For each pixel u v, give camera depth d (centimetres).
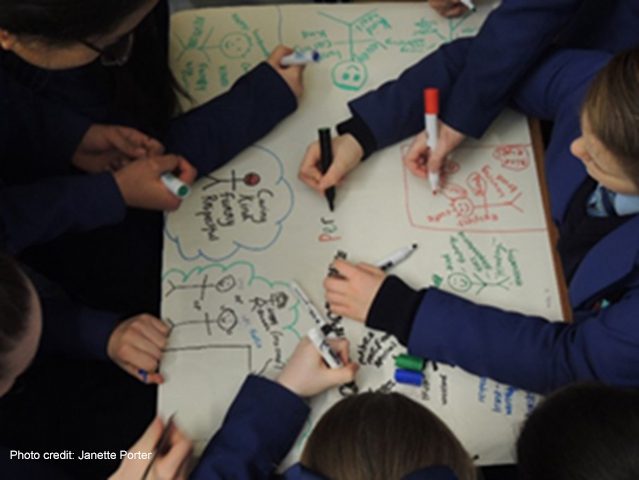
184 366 84
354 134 95
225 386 83
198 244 90
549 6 90
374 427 63
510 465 88
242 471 77
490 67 92
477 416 80
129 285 109
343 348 83
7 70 101
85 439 102
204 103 103
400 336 83
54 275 109
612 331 77
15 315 67
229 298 87
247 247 90
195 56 106
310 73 103
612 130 71
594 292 83
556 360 80
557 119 94
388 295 84
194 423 81
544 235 90
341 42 105
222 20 108
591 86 75
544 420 63
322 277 88
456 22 107
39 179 99
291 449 80
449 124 95
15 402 103
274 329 85
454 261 88
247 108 97
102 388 104
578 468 59
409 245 89
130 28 73
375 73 103
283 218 92
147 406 104
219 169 97
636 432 59
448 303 83
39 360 104
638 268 79
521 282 87
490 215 91
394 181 94
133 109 103
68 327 93
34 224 91
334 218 91
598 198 87
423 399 81
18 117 98
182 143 97
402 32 106
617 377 78
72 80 103
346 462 61
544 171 94
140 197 93
